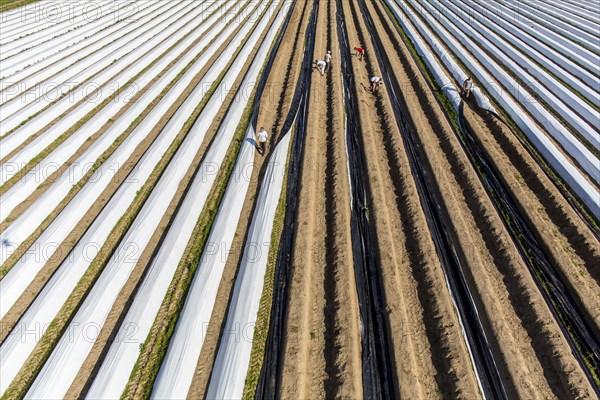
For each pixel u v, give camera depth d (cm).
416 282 888
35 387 693
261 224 1006
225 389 693
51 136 1340
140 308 813
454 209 1033
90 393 684
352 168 1216
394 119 1411
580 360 750
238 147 1315
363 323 810
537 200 1079
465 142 1300
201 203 1092
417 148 1290
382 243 952
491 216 1005
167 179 1149
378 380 724
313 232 1004
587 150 1209
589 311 806
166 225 1038
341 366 724
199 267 908
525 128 1321
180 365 727
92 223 1026
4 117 1469
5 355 733
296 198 1102
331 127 1400
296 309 810
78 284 887
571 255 930
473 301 842
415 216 1021
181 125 1416
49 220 1054
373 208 1054
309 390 709
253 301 834
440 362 748
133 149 1298
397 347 750
